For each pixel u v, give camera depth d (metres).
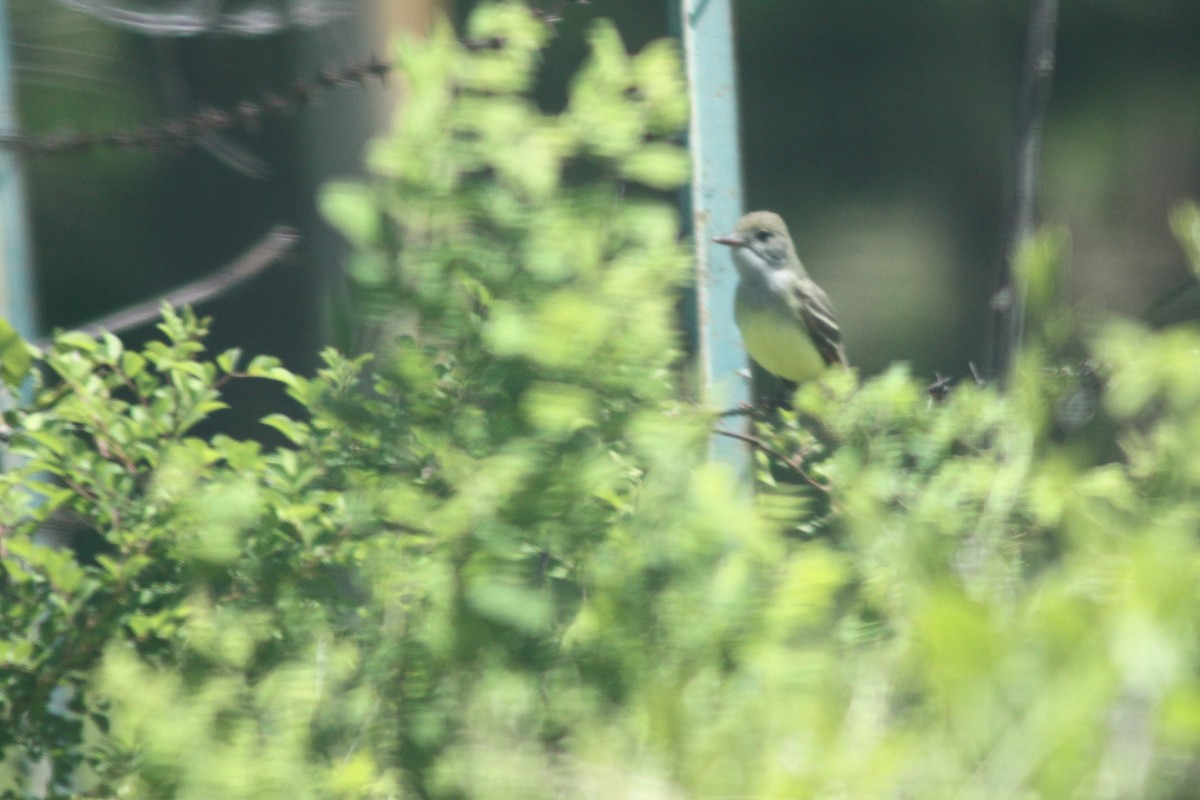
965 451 7.52
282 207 25.16
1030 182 9.44
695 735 4.74
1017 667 3.98
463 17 19.66
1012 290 9.16
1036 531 6.20
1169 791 3.91
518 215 5.93
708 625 5.15
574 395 5.52
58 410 7.70
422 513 5.86
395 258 5.92
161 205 25.09
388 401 6.55
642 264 5.87
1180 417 5.81
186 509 6.54
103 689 6.52
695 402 6.48
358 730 5.59
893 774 4.09
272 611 6.33
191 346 7.93
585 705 5.34
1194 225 7.05
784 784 4.25
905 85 33.38
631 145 6.17
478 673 5.56
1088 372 6.43
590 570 5.77
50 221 24.39
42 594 7.50
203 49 23.19
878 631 5.40
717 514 5.41
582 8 28.12
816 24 33.19
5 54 10.66
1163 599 3.92
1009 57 33.38
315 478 7.06
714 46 9.99
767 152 33.47
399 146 5.95
